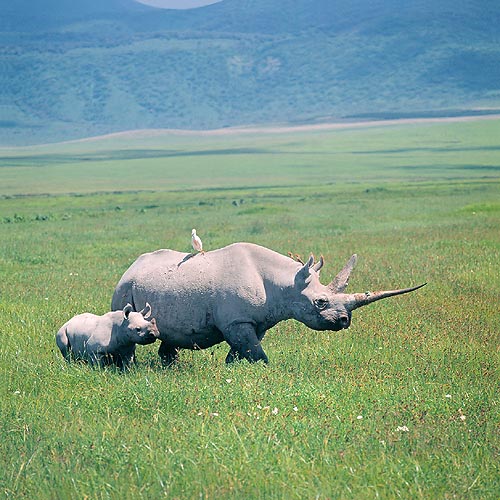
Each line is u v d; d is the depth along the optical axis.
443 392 36.50
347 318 40.19
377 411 33.50
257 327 41.78
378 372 40.09
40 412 33.56
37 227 139.62
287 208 169.00
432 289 62.06
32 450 29.64
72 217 164.50
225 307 41.16
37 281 71.25
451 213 141.88
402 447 29.64
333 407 33.88
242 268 41.53
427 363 41.94
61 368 39.78
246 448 28.92
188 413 33.09
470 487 26.47
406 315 53.41
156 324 42.00
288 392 35.09
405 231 109.44
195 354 44.44
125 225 138.75
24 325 50.88
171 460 28.09
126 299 43.19
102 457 28.58
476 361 42.31
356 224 128.75
